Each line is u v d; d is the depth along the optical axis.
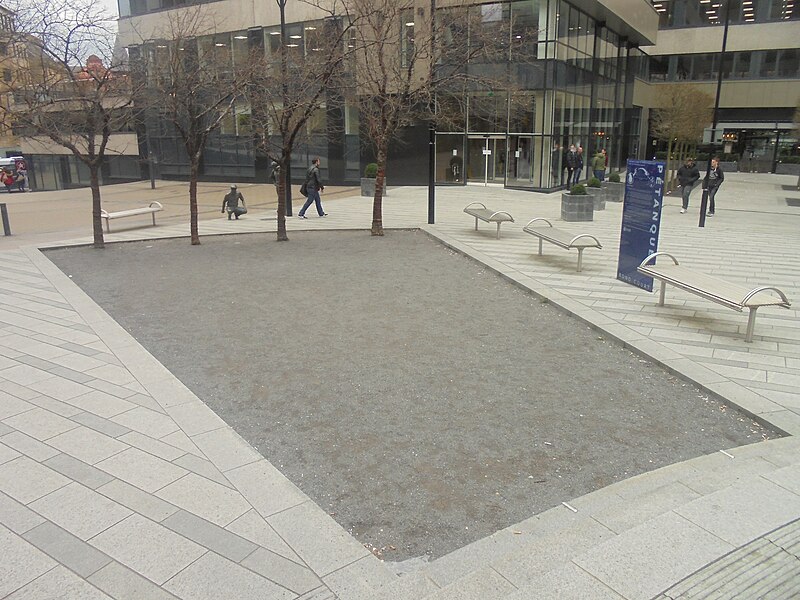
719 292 7.79
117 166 41.62
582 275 11.28
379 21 15.67
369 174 26.69
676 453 5.11
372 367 7.03
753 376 6.55
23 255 14.00
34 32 14.30
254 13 31.94
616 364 7.12
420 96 16.42
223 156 35.72
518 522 4.18
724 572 3.39
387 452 5.13
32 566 3.69
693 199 26.34
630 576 3.36
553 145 27.70
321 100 17.67
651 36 39.62
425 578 3.54
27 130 17.50
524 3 26.44
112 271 12.41
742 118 47.38
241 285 11.03
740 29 46.16
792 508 4.01
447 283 11.07
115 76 17.44
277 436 5.43
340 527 4.05
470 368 7.00
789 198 27.27
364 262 12.93
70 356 7.40
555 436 5.40
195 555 3.77
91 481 4.63
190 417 5.70
